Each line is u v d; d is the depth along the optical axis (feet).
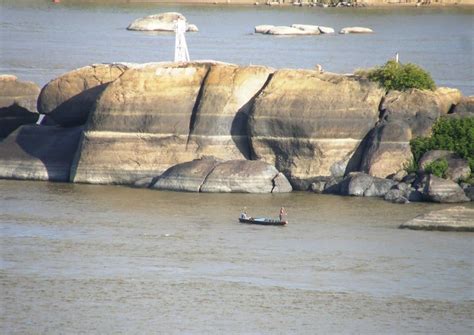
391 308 568.41
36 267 618.03
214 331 540.93
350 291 588.09
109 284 594.24
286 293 584.40
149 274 608.19
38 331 540.11
